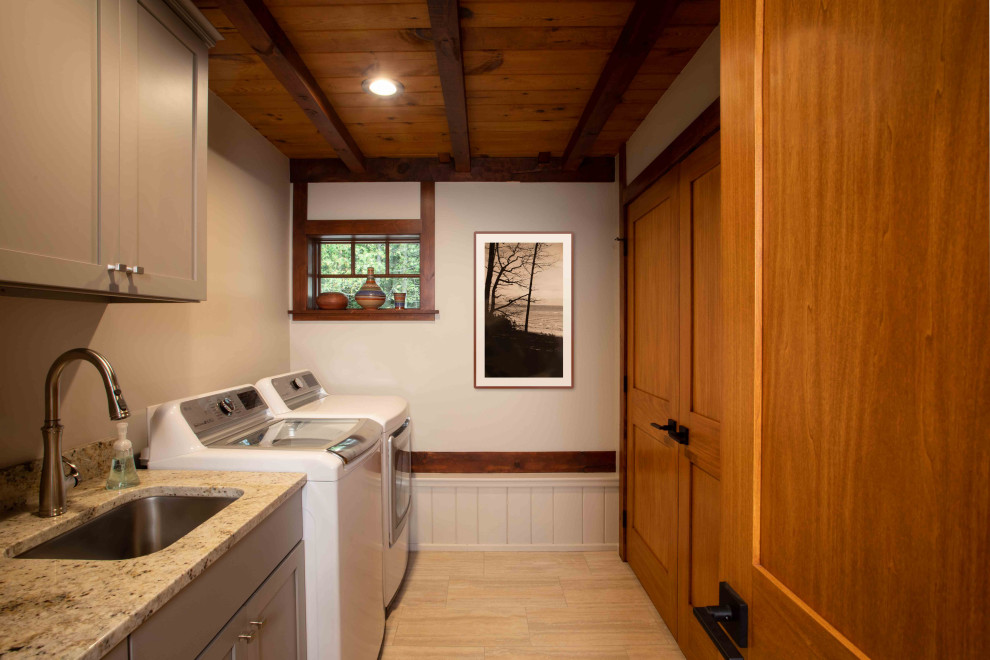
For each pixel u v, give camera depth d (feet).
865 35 1.40
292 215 9.43
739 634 2.07
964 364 1.11
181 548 3.08
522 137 8.46
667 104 6.80
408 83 6.48
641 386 8.00
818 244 1.61
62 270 3.09
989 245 1.07
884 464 1.33
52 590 2.58
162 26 4.04
